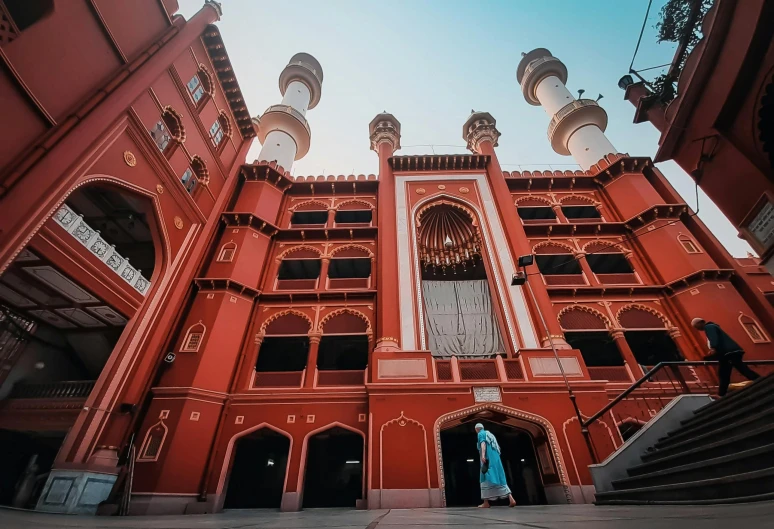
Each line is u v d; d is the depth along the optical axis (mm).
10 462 11445
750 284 12969
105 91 9055
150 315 11055
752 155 7008
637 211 15953
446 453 12922
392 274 13906
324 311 13914
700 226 15023
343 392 11695
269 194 17031
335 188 18500
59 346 12344
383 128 20375
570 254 15570
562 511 3291
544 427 10039
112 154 9383
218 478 10133
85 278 9289
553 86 24672
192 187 13688
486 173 17906
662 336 14164
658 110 8484
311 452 13508
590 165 19438
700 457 4227
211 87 14656
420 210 16484
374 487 9156
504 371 11016
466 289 15000
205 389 11023
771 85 6293
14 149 7074
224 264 14031
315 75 25703
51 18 7805
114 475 8984
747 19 6164
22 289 9984
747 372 5512
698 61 7070
